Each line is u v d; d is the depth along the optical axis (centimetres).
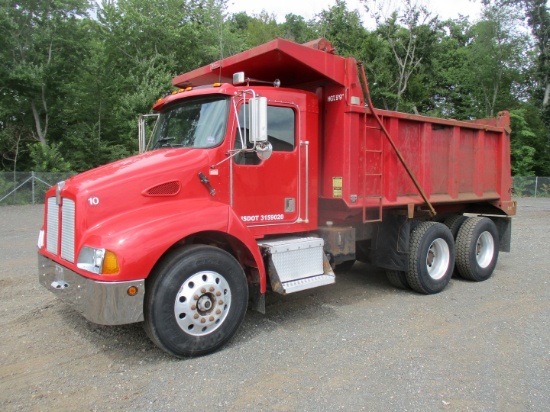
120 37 2561
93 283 400
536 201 2994
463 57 3981
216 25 2872
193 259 435
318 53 556
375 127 625
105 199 432
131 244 404
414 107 2933
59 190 465
